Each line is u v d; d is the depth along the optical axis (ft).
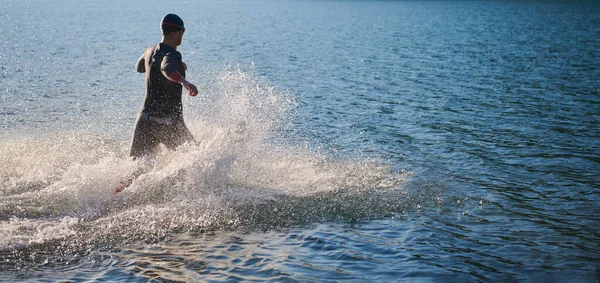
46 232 19.90
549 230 20.97
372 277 17.02
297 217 21.90
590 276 17.21
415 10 262.47
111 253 18.58
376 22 179.93
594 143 34.73
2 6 211.00
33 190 24.06
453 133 37.68
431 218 22.09
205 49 96.53
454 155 31.99
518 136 36.73
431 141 35.50
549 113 44.29
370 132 38.09
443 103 49.03
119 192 22.98
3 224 20.38
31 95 50.57
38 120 39.99
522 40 114.73
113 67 70.28
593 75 66.08
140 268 17.46
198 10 246.47
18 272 17.11
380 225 21.33
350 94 53.88
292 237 20.11
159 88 23.80
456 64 77.51
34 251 18.56
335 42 111.86
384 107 47.34
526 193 25.30
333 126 39.81
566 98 51.11
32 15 168.66
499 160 30.94
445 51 95.09
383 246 19.38
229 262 17.97
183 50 94.58
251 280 16.71
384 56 87.56
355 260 18.22
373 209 22.86
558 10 240.73
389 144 34.68
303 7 300.81
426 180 26.84
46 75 62.54
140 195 23.00
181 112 24.49
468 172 28.53
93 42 100.94
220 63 77.66
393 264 17.95
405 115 43.93
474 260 18.33
